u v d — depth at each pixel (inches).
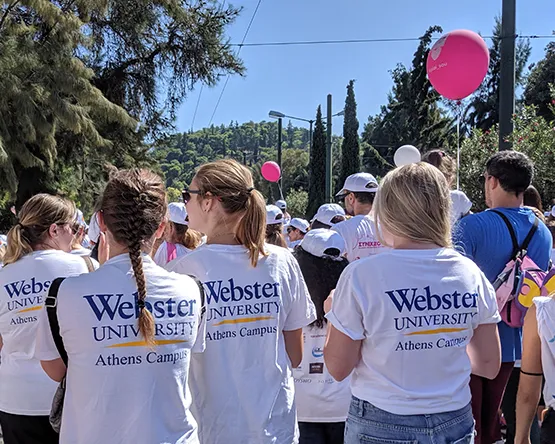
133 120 645.9
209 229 86.7
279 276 86.5
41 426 99.5
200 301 76.0
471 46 189.3
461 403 71.9
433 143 1079.6
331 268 108.2
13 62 522.6
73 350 68.6
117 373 67.8
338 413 106.9
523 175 112.7
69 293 68.8
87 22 668.7
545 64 864.9
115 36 783.7
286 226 336.8
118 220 71.8
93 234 147.0
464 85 194.2
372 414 71.3
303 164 2229.3
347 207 173.0
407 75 1128.2
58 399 74.5
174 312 71.5
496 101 997.2
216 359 81.0
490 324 76.8
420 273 71.6
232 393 80.5
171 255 158.1
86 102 600.1
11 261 102.5
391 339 70.3
